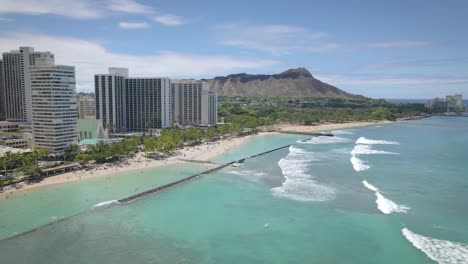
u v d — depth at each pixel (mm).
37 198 106500
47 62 167000
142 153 181500
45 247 75000
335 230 83000
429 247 73312
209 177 134000
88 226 85812
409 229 81938
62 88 163375
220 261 70188
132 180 128375
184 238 80000
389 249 73125
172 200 105938
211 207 99688
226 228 85375
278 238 79812
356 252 72625
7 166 131375
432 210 93688
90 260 70000
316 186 118875
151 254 72750
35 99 162625
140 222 88812
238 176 135125
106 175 135250
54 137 162125
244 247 75812
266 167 150875
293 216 92062
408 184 118625
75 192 112875
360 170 140750
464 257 69000
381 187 115625
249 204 101875
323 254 72250
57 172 136125
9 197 107250
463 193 108000
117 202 102438
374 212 93250
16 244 75938
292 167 149375
